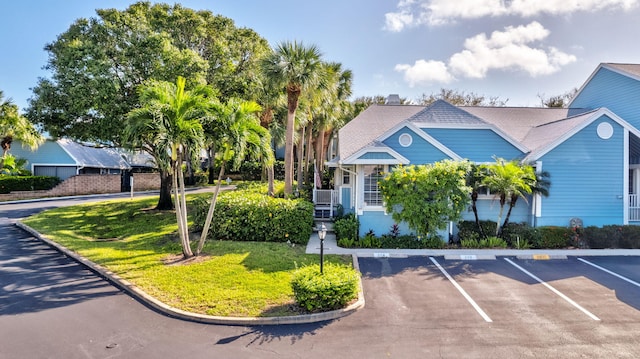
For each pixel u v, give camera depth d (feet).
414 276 31.83
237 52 71.20
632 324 22.26
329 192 58.90
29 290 27.02
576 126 46.73
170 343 19.38
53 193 94.68
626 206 47.19
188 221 53.78
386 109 66.13
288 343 19.56
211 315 22.40
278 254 35.99
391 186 42.01
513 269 34.12
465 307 24.90
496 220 47.65
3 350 18.40
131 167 124.67
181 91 32.60
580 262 36.76
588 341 20.06
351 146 51.01
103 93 49.21
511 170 41.70
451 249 41.19
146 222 54.90
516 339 20.24
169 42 57.72
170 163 33.86
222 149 34.53
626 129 47.03
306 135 109.70
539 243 42.60
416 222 41.01
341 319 22.74
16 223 55.01
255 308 23.41
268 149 36.96
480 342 19.88
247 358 17.97
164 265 32.09
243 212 42.65
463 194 40.98
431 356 18.35
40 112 55.01
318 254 37.37
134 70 55.62
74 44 52.85
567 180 47.09
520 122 60.64
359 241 41.96
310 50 55.77
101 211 65.21
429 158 47.21
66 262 34.35
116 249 38.14
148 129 32.42
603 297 26.91
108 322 21.81
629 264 36.01
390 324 22.11
